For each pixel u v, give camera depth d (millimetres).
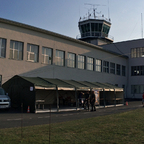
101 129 9227
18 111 17609
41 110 18016
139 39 46031
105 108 23766
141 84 45438
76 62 31078
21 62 22953
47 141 7020
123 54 47781
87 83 26078
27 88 18172
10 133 8094
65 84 20953
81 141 7125
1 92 17703
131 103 33531
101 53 37469
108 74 39375
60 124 10680
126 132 8617
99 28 53250
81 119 12906
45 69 25750
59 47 28109
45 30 25641
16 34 22609
